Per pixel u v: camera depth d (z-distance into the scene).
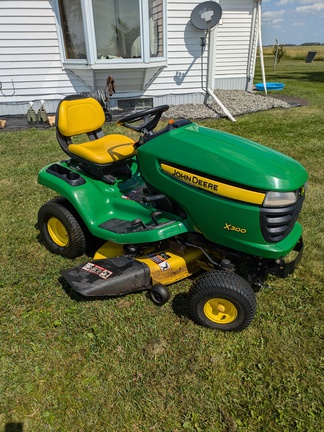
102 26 7.47
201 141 2.30
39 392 1.97
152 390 1.97
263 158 2.16
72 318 2.47
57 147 6.07
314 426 1.79
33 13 7.59
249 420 1.83
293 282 2.82
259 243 2.14
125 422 1.82
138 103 9.00
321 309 2.54
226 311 2.30
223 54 11.38
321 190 4.37
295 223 2.44
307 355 2.18
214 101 9.62
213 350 2.21
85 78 8.23
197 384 2.01
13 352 2.21
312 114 8.60
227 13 10.77
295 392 1.96
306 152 5.71
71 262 3.08
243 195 2.06
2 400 1.93
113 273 2.48
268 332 2.34
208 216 2.23
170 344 2.27
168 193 2.42
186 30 8.62
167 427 1.80
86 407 1.89
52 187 2.96
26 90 8.32
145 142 2.49
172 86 9.11
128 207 2.77
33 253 3.22
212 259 2.55
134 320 2.45
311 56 26.89
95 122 3.28
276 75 18.61
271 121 7.92
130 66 7.86
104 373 2.07
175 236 2.61
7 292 2.72
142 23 7.55
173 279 2.63
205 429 1.79
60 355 2.19
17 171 5.02
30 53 7.95
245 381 2.03
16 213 3.92
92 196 2.82
